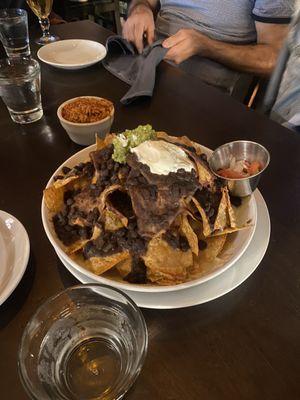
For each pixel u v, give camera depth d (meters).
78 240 0.27
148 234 0.26
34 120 0.45
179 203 0.26
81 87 0.51
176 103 0.47
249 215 0.29
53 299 0.23
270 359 0.22
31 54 0.61
